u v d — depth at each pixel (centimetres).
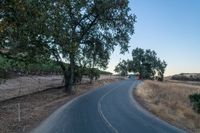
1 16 2089
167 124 2322
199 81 15525
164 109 3253
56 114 2591
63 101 3697
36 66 5709
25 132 1820
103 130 1930
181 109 3812
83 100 3828
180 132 2031
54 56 4616
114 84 7644
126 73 16075
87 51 5147
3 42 2328
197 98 5016
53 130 1883
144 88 6562
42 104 3312
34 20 2480
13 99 3550
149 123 2306
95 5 4788
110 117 2503
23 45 2620
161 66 15525
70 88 4838
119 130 1961
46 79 6016
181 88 7469
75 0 4525
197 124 2656
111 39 5156
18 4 2048
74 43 4091
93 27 5066
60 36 3844
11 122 2144
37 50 2947
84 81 7238
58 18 3803
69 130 1889
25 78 5384
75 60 5072
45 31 2984
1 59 2933
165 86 7838
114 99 4056
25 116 2434
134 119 2464
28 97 3803
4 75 2703
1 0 2019
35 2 2286
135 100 4047
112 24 5053
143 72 15575
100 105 3325
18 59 2736
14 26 2156
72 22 4612
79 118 2381
